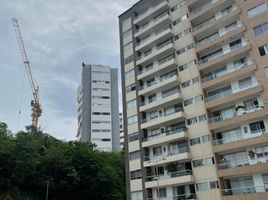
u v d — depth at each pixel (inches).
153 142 2053.4
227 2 2015.3
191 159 1877.5
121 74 2501.2
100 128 4690.0
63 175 2536.9
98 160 2770.7
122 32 2650.1
